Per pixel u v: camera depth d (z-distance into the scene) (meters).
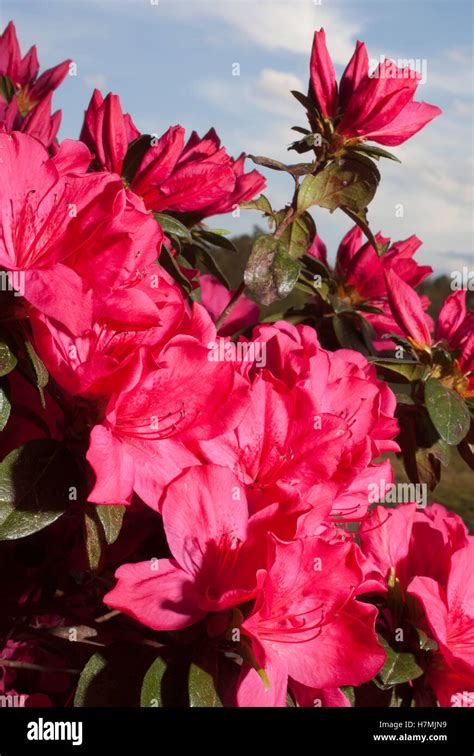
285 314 2.32
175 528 1.24
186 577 1.24
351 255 2.36
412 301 2.00
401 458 2.08
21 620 1.66
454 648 1.52
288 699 1.31
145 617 1.19
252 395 1.34
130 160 1.77
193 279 2.01
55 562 1.52
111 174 1.20
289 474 1.34
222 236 2.19
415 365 2.00
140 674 1.32
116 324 1.18
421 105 1.94
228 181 1.82
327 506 1.30
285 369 1.44
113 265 1.15
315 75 1.90
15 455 1.25
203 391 1.23
